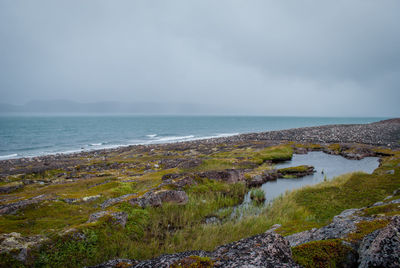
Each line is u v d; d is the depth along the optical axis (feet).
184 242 42.45
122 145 291.79
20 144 302.45
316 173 116.37
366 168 126.93
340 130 323.57
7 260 27.48
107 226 40.50
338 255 23.61
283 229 42.98
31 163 158.51
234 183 85.87
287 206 63.62
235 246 24.34
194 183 77.51
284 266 19.85
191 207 61.21
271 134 308.81
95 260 34.14
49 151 247.50
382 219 29.58
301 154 176.04
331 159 156.56
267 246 23.16
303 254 24.27
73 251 33.32
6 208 48.34
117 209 48.16
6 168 139.74
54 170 126.72
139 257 36.50
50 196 60.54
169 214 56.34
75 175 115.24
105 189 76.13
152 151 202.49
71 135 417.08
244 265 19.98
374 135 260.83
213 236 44.88
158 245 40.96
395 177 84.28
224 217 59.16
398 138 235.61
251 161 139.23
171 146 232.12
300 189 80.79
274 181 101.81
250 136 300.40
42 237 32.96
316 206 63.52
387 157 141.18
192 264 20.79
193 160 133.08
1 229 38.24
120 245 38.99
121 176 107.55
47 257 30.63
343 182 84.12
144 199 56.90
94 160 167.53
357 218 35.12
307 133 303.68
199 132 485.56
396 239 19.53
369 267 19.84
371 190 73.00
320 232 31.68
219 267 20.24
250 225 50.83
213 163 132.46
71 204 56.75
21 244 30.01
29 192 80.18
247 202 72.43
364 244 23.39
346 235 27.43
